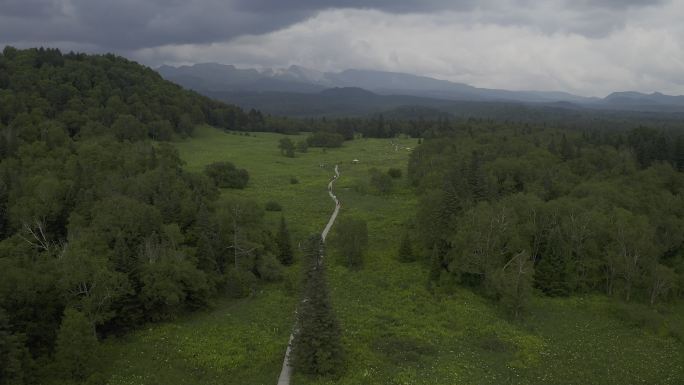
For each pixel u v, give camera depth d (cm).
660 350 5066
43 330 4466
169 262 5222
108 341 4784
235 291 5922
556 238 6531
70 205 6844
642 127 14675
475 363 4588
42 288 4438
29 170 8088
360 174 13962
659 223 7356
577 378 4459
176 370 4366
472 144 12875
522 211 6906
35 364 4075
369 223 9062
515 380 4359
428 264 7038
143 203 6256
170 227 5762
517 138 13488
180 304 5403
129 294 5053
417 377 4294
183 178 8394
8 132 10094
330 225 8900
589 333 5347
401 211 9894
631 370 4650
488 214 6322
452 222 6694
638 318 5572
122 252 5169
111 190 7000
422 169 11531
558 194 8775
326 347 4297
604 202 7462
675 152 11662
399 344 4859
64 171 8138
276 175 13512
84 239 5275
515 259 6019
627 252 6334
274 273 6356
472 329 5241
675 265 7044
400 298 5962
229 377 4275
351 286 6275
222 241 6369
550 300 6159
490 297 6062
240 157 15850
